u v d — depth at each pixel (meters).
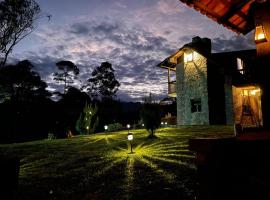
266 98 5.17
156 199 5.11
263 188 2.89
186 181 6.16
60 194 5.94
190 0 4.50
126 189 5.95
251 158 3.00
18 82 33.03
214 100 23.77
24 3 19.80
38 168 9.20
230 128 17.66
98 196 5.62
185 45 25.17
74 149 13.90
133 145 13.75
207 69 24.02
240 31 6.11
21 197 5.80
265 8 5.28
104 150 12.73
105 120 37.16
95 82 60.94
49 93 39.34
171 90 27.83
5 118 30.84
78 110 41.38
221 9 4.98
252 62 5.82
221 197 3.00
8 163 2.41
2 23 19.61
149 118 16.28
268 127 4.85
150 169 7.79
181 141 13.65
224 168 3.02
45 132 31.94
